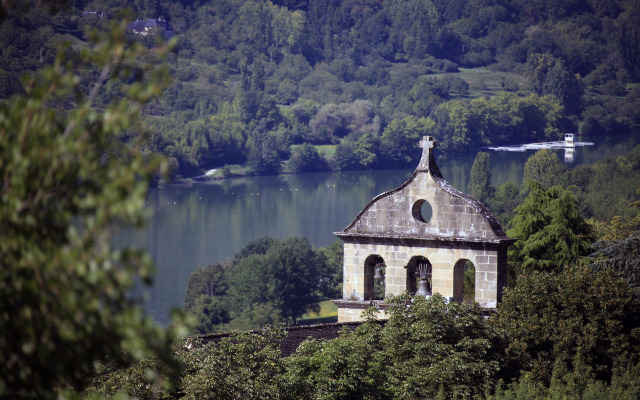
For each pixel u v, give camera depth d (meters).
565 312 148.00
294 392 112.62
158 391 98.19
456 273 154.88
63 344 49.34
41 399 50.97
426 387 128.88
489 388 130.62
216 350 107.62
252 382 106.06
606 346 148.88
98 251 46.88
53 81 49.78
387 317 157.25
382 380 123.19
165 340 50.34
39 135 49.22
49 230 48.31
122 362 52.88
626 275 189.88
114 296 47.50
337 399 117.44
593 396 134.50
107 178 47.91
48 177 48.69
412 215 157.75
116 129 48.78
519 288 151.00
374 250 159.75
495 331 140.62
